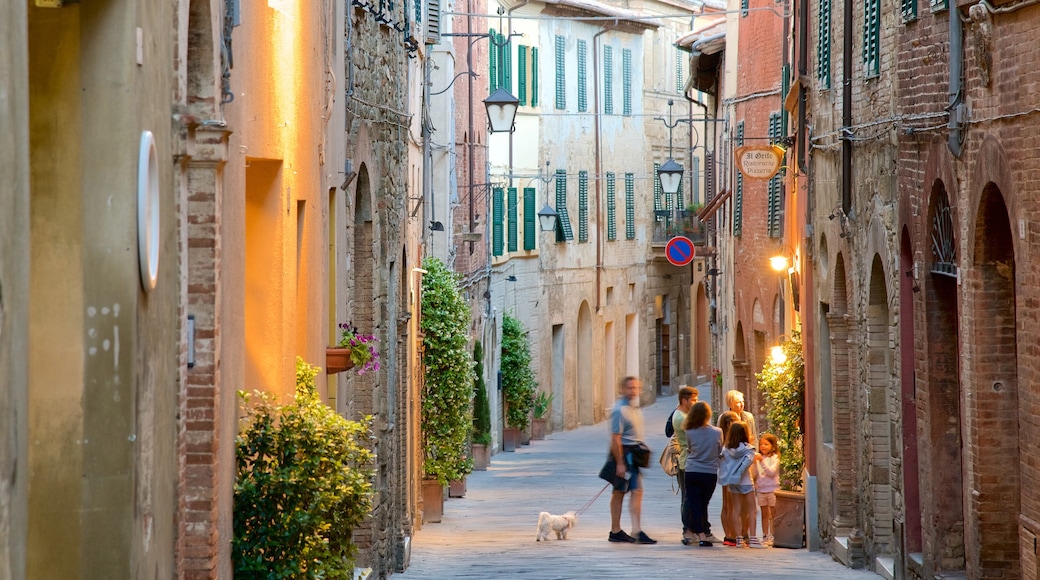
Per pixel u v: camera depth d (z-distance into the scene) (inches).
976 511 671.1
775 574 842.8
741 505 1050.7
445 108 1656.0
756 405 1530.5
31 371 371.9
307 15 661.3
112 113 372.5
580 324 2682.1
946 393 767.1
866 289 938.1
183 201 442.3
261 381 598.9
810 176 1127.6
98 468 376.5
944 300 767.1
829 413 1093.8
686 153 3171.8
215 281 470.3
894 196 848.3
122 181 373.4
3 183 269.4
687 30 3174.2
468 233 1811.0
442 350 1369.3
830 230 1050.7
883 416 936.3
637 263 2906.0
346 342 751.1
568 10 2581.2
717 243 1924.2
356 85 855.1
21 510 281.6
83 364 373.7
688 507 1028.5
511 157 2313.0
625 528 1201.4
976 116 652.1
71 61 370.9
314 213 686.5
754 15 1566.2
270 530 528.4
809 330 1128.2
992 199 642.8
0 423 265.4
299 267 665.0
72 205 371.9
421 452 1315.2
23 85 286.5
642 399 2896.2
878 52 888.3
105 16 371.2
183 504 446.6
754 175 1216.8
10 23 277.1
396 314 1034.7
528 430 2368.4
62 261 372.2
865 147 932.0
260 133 568.7
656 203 3019.2
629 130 2871.6
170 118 430.3
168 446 429.7
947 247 738.8
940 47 731.4
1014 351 663.8
